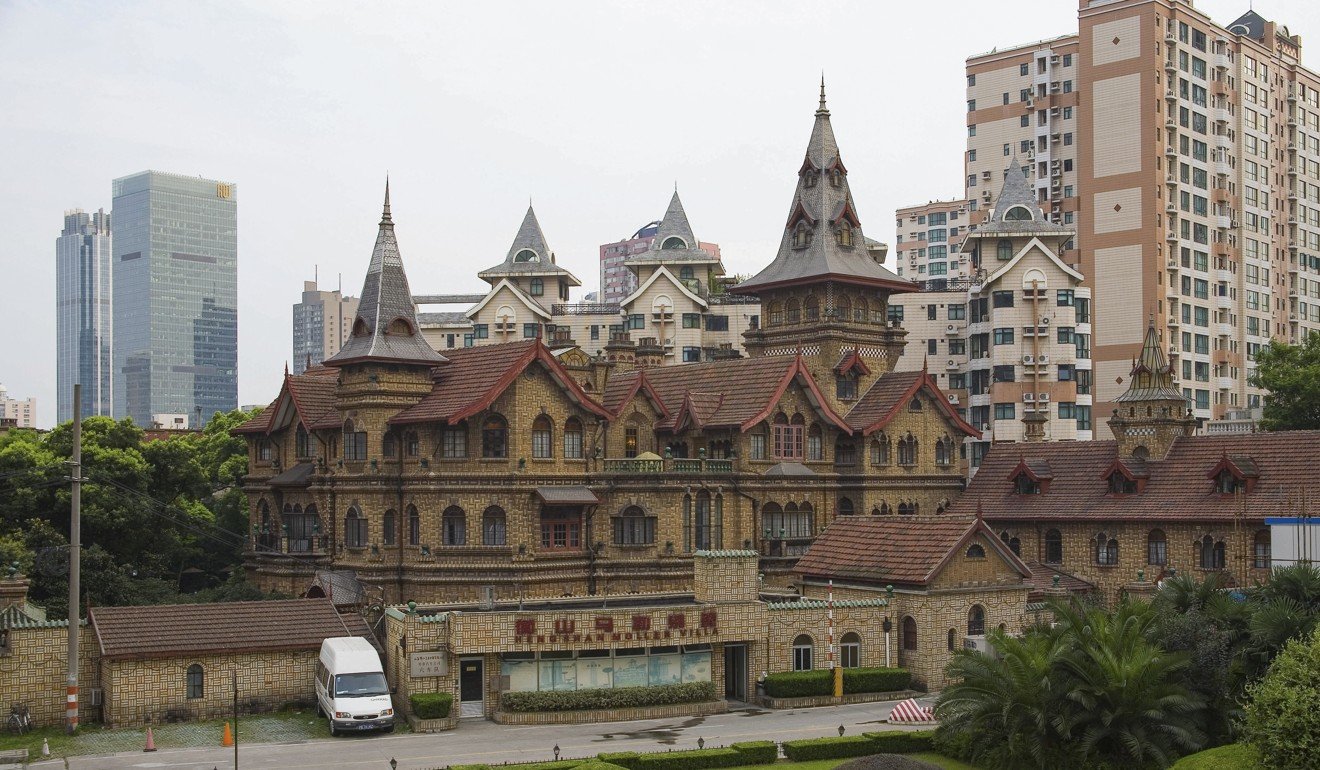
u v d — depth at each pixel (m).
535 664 57.81
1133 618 48.34
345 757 48.88
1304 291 167.75
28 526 79.94
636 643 58.31
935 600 62.81
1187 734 45.59
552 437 72.31
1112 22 142.25
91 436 87.19
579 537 73.38
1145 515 76.06
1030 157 154.25
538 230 153.75
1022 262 128.00
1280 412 105.25
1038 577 77.81
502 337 142.88
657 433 82.38
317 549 76.62
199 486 93.19
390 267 74.06
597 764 44.66
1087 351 129.00
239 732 53.44
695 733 53.88
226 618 57.72
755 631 60.97
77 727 53.53
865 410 85.25
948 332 139.38
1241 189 155.38
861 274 87.50
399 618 57.44
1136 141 140.25
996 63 157.88
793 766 47.44
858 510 82.56
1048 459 84.44
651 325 138.12
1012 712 46.38
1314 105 171.50
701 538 76.75
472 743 51.66
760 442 79.44
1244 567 71.56
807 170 90.38
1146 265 138.75
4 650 53.44
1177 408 79.12
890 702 61.25
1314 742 39.41
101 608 56.50
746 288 91.19
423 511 71.38
